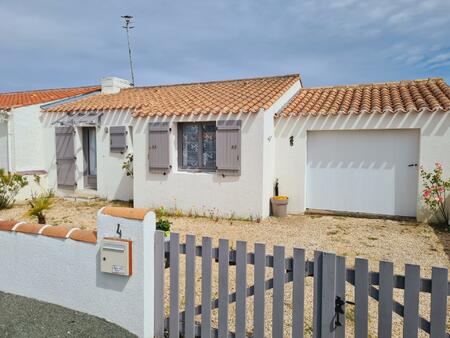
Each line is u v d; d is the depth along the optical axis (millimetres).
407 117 9641
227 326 3686
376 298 3102
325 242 8117
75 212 11547
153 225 3949
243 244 3539
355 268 3152
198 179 11023
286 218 10516
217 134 10664
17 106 14016
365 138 10398
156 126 11531
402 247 7703
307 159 11062
